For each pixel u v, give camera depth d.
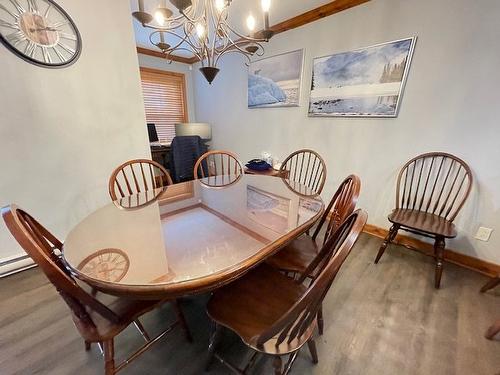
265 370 1.07
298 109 2.68
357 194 1.03
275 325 0.63
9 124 1.55
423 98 1.82
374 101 2.07
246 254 0.93
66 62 1.69
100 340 0.81
